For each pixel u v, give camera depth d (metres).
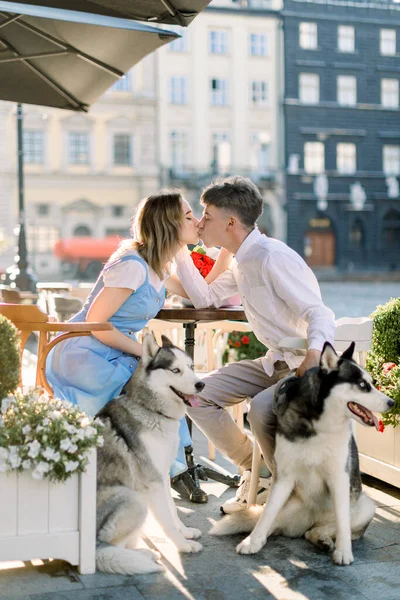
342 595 2.65
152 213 3.52
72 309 5.70
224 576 2.81
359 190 39.78
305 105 39.12
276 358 3.54
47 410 2.78
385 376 3.96
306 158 39.56
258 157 38.75
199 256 4.20
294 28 38.81
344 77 40.06
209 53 37.72
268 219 38.84
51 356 3.55
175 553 3.06
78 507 2.76
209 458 4.79
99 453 2.96
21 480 2.67
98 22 3.30
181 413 3.01
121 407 3.03
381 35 40.53
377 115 40.41
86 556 2.78
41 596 2.59
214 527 3.27
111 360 3.45
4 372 2.73
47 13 3.21
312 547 3.14
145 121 36.97
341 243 39.97
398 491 4.05
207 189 3.57
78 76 4.31
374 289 29.80
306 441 2.96
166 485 3.11
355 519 3.16
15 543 2.68
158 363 2.97
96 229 36.59
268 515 3.08
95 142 36.38
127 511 2.85
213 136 38.09
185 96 37.50
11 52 4.12
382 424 3.82
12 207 35.00
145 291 3.50
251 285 3.49
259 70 38.62
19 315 3.25
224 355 6.59
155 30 3.46
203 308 3.94
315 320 3.22
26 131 35.34
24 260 14.48
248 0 38.75
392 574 2.85
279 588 2.71
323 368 2.88
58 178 35.84
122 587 2.68
